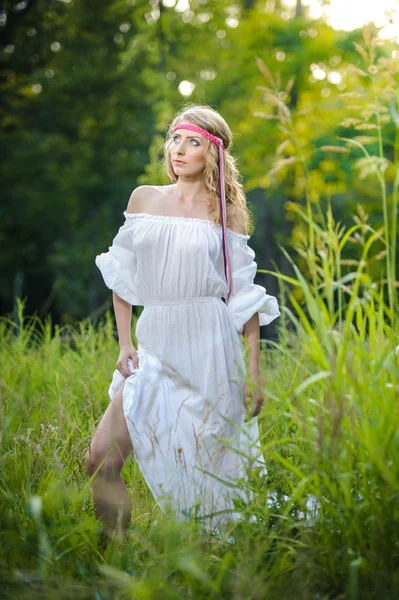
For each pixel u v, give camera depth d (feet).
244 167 70.28
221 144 13.66
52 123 99.96
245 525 10.52
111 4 92.84
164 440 12.79
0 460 12.71
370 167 12.46
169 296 13.26
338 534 10.32
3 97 90.79
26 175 95.81
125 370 13.06
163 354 13.19
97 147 99.09
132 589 8.87
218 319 13.23
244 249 13.82
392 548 9.73
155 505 12.51
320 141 53.06
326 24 65.67
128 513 12.16
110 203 99.35
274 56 68.64
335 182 52.03
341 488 10.19
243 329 13.85
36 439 14.07
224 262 13.53
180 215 13.52
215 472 12.73
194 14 96.58
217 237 13.43
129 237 13.61
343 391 10.61
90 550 10.89
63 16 90.94
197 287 13.19
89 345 25.29
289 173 61.98
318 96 63.67
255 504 10.80
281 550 10.53
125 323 13.64
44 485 12.55
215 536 11.28
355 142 12.73
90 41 95.25
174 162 13.64
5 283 99.96
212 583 9.29
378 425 10.12
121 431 12.60
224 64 80.89
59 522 11.18
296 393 10.07
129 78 96.02
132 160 98.17
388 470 9.69
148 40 97.96
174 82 93.76
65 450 13.53
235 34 74.13
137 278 13.47
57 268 100.94
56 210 96.53
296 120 54.54
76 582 9.84
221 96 78.69
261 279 89.30
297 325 10.77
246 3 87.04
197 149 13.51
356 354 10.85
